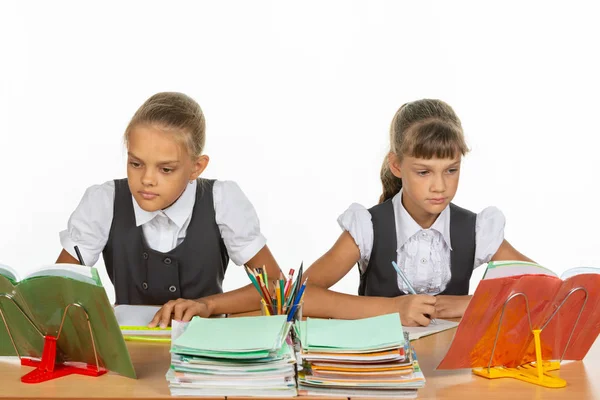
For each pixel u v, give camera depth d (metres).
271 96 5.32
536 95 5.30
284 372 1.33
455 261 2.13
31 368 1.49
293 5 5.29
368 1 5.30
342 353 1.34
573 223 4.96
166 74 5.31
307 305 1.86
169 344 1.62
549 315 1.45
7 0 5.16
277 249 4.77
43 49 5.25
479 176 5.35
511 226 4.90
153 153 1.76
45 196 5.13
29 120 5.24
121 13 5.27
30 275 1.39
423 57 5.33
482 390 1.37
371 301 1.84
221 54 5.32
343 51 5.32
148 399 1.32
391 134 2.03
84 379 1.42
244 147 5.31
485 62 5.30
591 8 5.23
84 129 5.28
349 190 5.24
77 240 2.07
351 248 2.11
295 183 5.28
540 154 5.29
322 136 5.32
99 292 1.34
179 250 2.09
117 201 2.11
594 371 1.49
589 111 5.24
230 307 1.86
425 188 1.88
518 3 5.26
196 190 2.11
